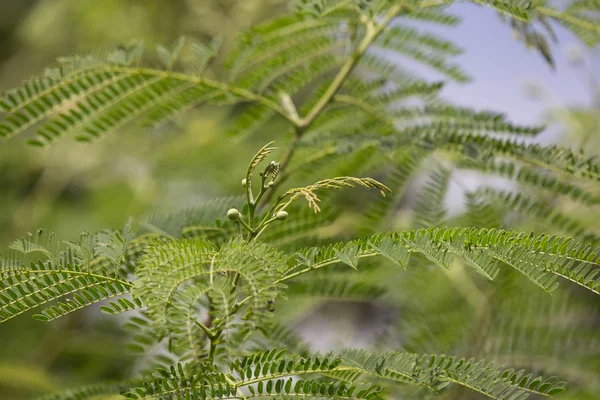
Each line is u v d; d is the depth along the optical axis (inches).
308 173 49.4
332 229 49.5
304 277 47.1
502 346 48.8
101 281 41.4
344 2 46.6
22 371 67.6
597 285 40.4
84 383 65.7
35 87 46.0
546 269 40.6
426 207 47.4
